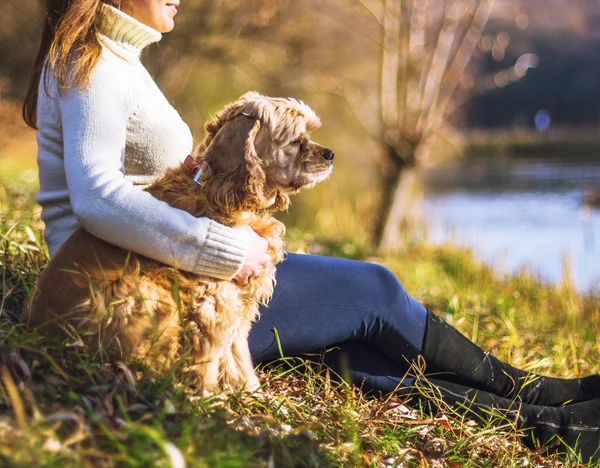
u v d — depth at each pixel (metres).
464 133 32.00
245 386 2.45
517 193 17.69
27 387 2.05
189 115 11.34
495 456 2.58
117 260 2.27
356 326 2.69
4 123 10.98
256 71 11.90
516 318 5.37
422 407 2.72
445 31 9.09
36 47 11.22
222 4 10.35
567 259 7.29
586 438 2.75
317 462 2.13
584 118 36.00
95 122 2.19
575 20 18.55
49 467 1.64
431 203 15.85
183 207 2.33
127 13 2.45
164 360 2.28
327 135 13.23
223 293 2.33
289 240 6.91
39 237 3.46
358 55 12.76
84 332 2.21
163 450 1.73
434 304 5.01
